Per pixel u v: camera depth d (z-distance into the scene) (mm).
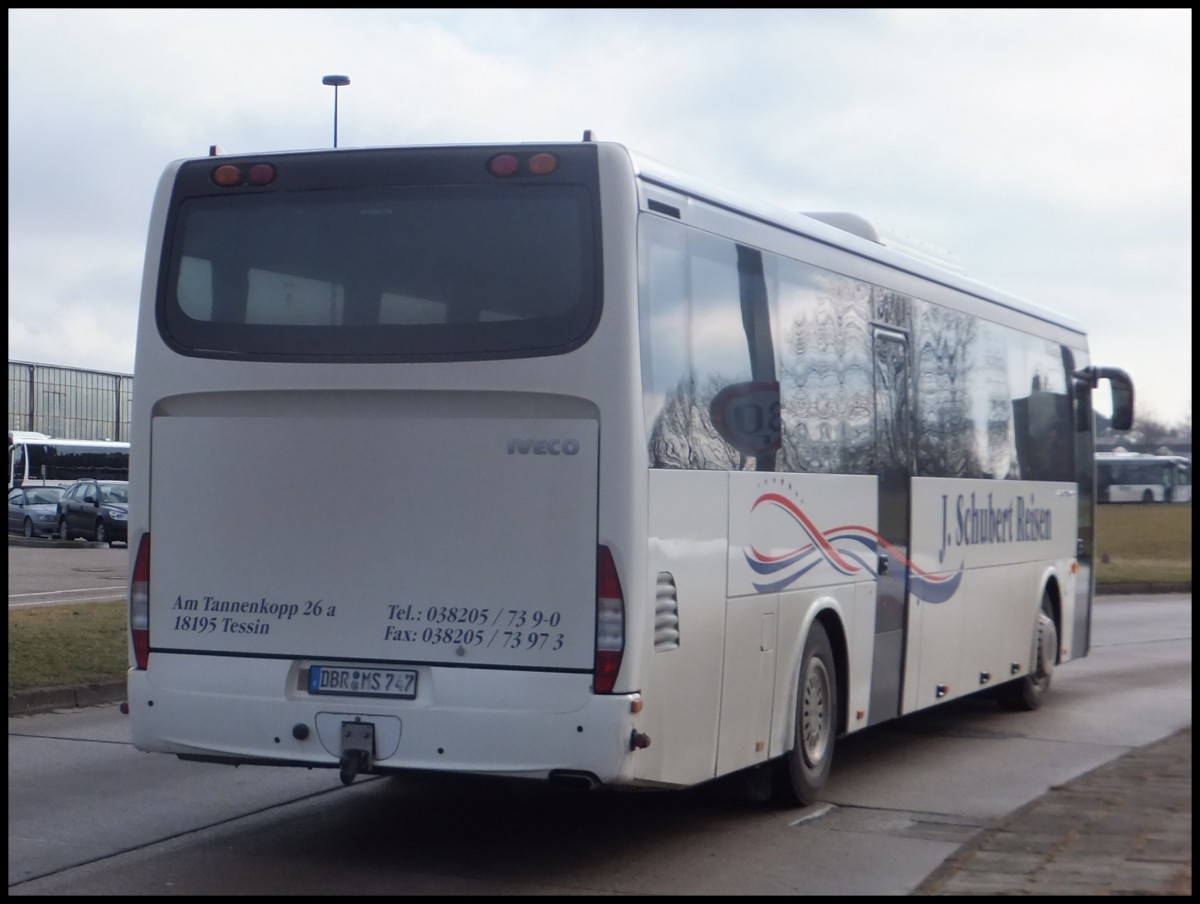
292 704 7578
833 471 9711
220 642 7762
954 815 9305
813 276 9570
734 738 8352
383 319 7559
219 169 7938
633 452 7246
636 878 7562
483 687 7316
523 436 7352
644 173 7621
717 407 8172
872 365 10438
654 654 7395
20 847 8055
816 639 9516
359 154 7746
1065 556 15016
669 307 7719
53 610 18391
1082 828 8203
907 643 10969
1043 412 14383
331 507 7605
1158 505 78875
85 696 13781
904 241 11945
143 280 8016
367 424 7574
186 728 7766
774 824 8953
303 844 8219
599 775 7160
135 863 7719
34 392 79500
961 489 12117
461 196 7578
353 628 7547
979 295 12758
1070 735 12781
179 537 7859
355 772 7441
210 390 7766
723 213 8438
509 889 7285
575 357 7285
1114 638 22328
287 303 7730
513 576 7332
